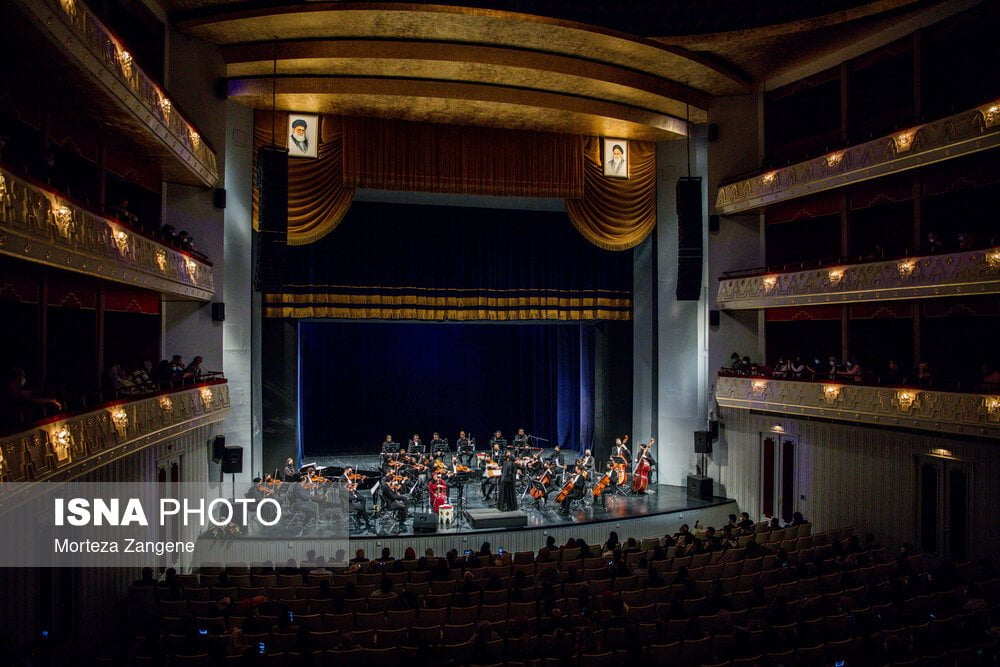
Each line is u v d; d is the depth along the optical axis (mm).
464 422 31469
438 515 19328
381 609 11977
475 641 9594
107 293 16359
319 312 24047
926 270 17375
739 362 22859
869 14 19594
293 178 22250
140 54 18547
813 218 22859
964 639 10055
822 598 11539
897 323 20781
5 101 12164
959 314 18797
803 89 23078
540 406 31719
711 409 24000
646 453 23750
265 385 23094
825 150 20312
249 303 21672
